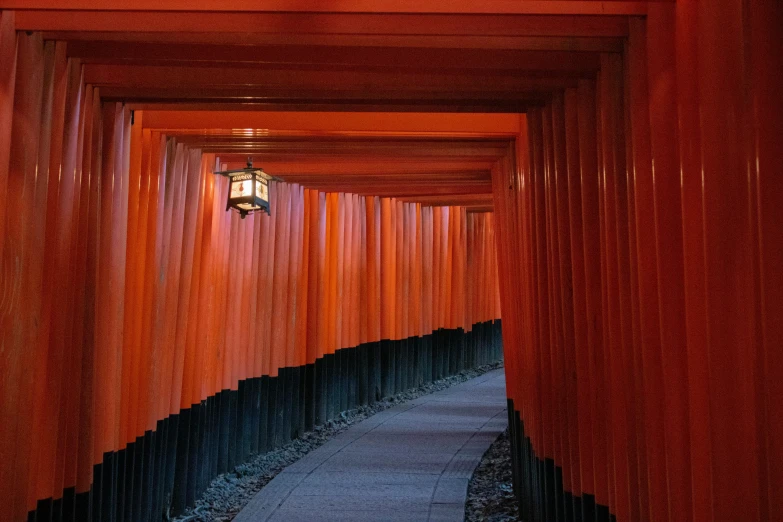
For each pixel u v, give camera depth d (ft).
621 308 10.28
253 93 13.57
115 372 15.26
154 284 17.52
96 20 10.21
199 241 20.68
